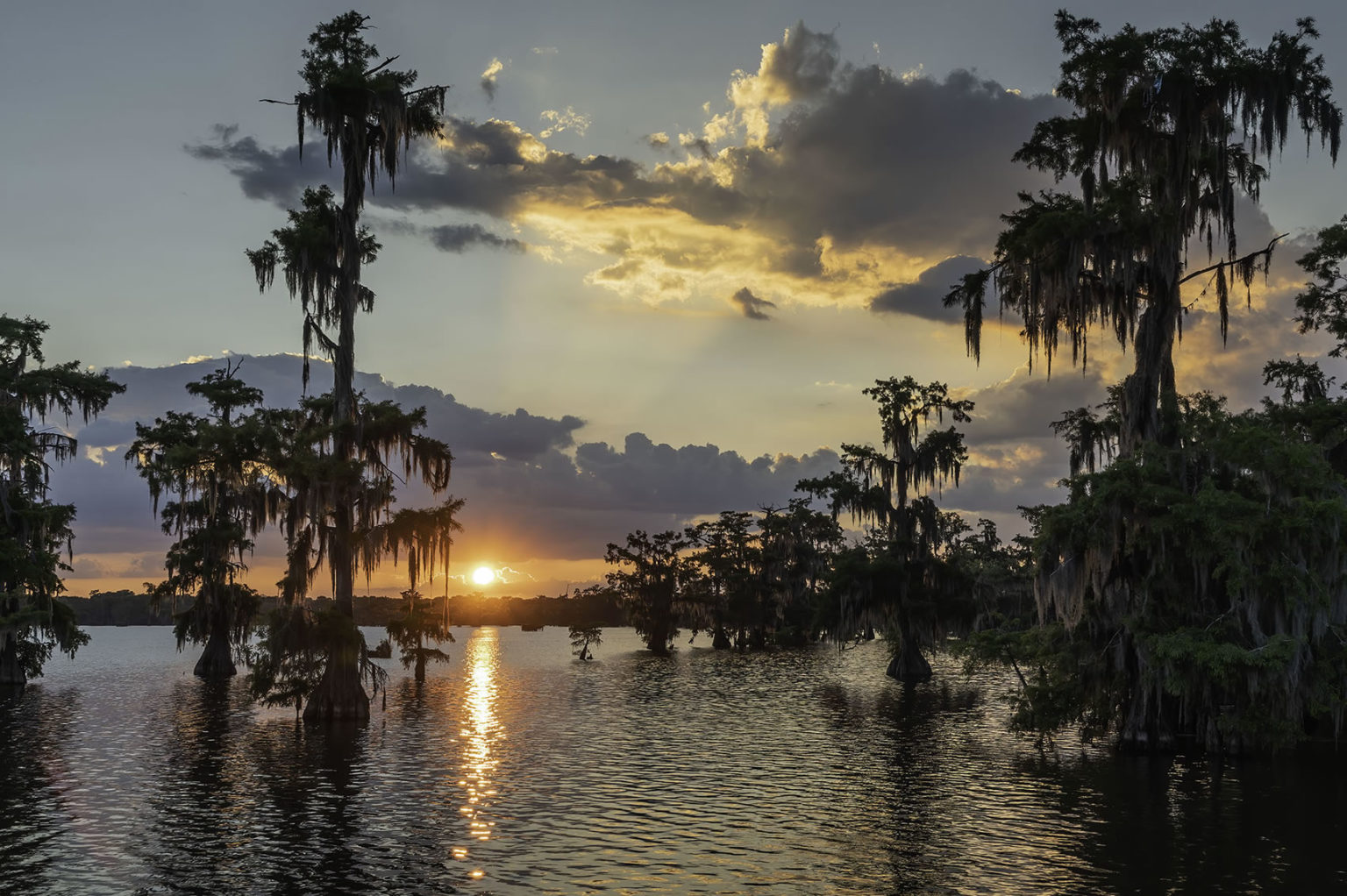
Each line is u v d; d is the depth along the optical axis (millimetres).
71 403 60625
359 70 42344
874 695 59781
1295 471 32344
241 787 29594
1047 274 37750
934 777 31859
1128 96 38344
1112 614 35969
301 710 47812
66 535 58094
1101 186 37906
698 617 115875
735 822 25422
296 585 41844
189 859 21766
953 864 21562
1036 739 40281
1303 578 31469
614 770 33125
